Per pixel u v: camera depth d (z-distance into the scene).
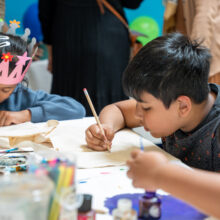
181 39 1.03
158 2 4.23
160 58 0.96
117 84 2.34
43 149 1.08
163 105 0.97
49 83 3.06
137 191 0.81
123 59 2.35
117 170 0.95
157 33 3.34
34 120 1.52
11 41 1.36
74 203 0.55
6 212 0.46
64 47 2.29
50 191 0.52
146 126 1.03
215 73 1.90
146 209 0.67
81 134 1.28
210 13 1.90
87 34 2.23
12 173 0.86
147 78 0.95
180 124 1.03
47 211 0.53
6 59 1.29
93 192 0.80
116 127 1.33
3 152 1.06
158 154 0.69
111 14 2.26
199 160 1.11
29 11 3.26
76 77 2.29
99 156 1.06
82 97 2.29
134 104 1.41
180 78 0.95
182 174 0.63
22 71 1.39
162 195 0.77
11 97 1.59
